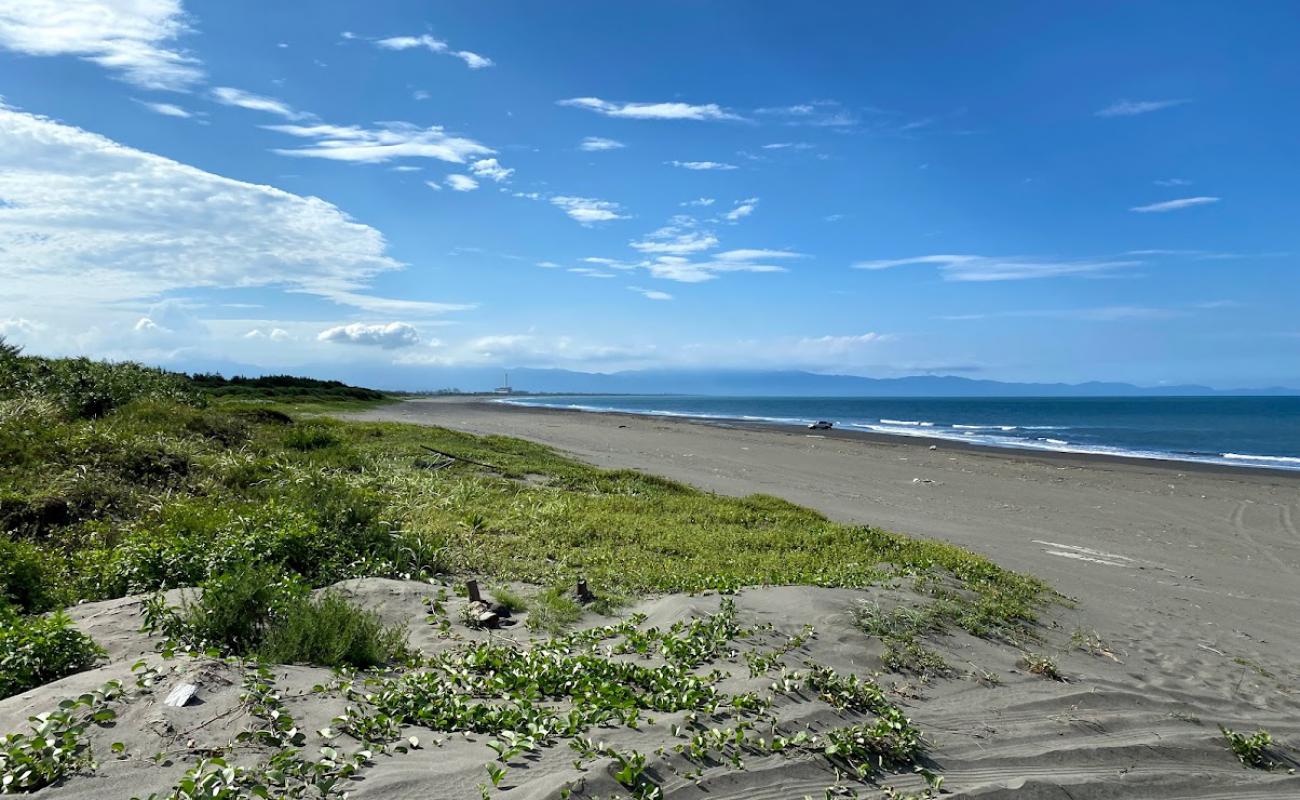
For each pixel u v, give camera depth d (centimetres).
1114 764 621
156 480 1277
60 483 1124
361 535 1057
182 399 2095
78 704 455
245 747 451
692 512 1605
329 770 437
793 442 3841
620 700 594
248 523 1003
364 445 2066
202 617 656
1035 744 635
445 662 671
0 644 557
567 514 1459
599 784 459
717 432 4409
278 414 2338
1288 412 10200
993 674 779
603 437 3741
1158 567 1463
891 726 593
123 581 812
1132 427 6450
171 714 472
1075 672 822
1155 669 872
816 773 533
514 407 7100
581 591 942
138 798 385
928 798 524
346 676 587
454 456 2084
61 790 387
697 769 507
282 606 671
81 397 1716
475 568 1071
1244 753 667
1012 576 1199
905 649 798
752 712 601
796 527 1505
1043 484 2541
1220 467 3144
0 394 1617
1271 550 1677
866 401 18825
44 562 877
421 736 509
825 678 675
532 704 576
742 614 845
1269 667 914
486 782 451
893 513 1962
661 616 862
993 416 9056
